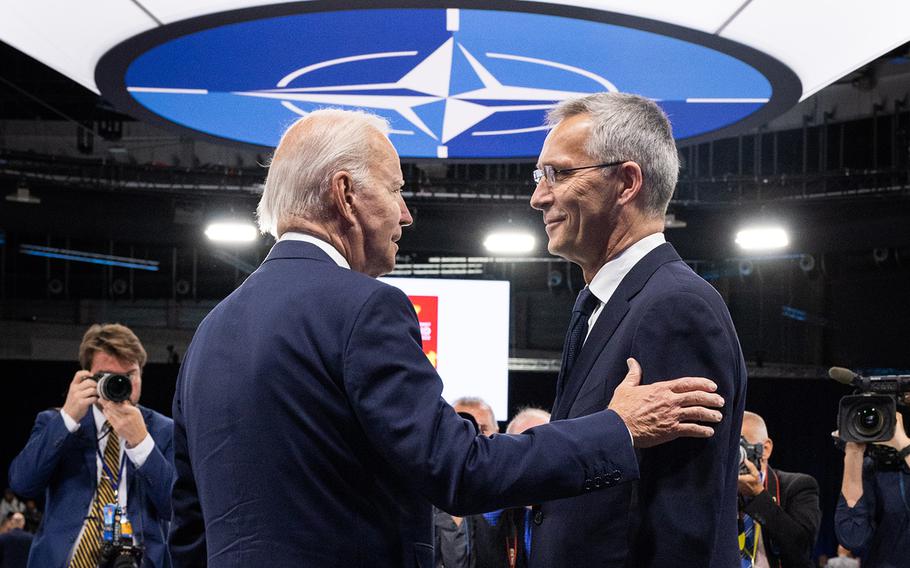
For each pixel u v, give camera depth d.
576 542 1.74
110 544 3.30
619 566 1.68
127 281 14.16
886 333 11.86
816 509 3.83
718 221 10.38
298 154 1.71
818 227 9.90
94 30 4.21
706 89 4.89
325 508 1.51
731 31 4.11
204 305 14.33
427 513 1.64
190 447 1.63
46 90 11.34
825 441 12.23
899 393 2.72
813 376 12.38
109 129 11.74
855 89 9.98
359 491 1.53
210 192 10.48
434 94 4.86
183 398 1.71
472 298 8.34
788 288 12.68
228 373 1.57
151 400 13.52
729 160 11.42
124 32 4.20
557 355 13.82
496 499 1.49
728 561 1.76
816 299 12.46
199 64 4.56
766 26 4.07
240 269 14.04
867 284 12.01
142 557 3.34
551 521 1.82
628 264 1.88
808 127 10.38
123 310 14.37
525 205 10.53
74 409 3.40
